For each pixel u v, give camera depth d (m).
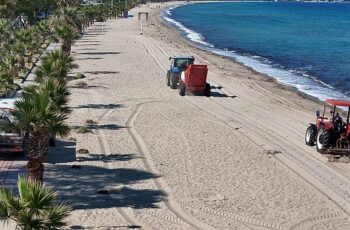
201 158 24.81
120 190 20.42
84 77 45.03
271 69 58.19
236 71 54.97
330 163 25.14
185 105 36.38
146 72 48.88
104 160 23.89
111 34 89.88
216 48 79.69
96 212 18.25
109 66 51.88
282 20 157.12
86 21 103.25
